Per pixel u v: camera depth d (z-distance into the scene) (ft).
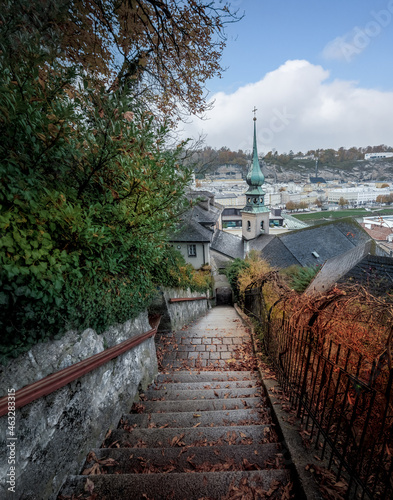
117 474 7.65
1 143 6.54
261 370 14.35
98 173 9.61
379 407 7.03
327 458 7.69
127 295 11.57
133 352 13.14
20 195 6.59
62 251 7.34
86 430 8.79
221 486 7.16
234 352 19.81
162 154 12.63
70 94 7.98
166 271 22.29
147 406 12.30
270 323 15.60
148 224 10.89
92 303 8.89
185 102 18.39
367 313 8.51
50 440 7.15
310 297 10.18
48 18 8.45
